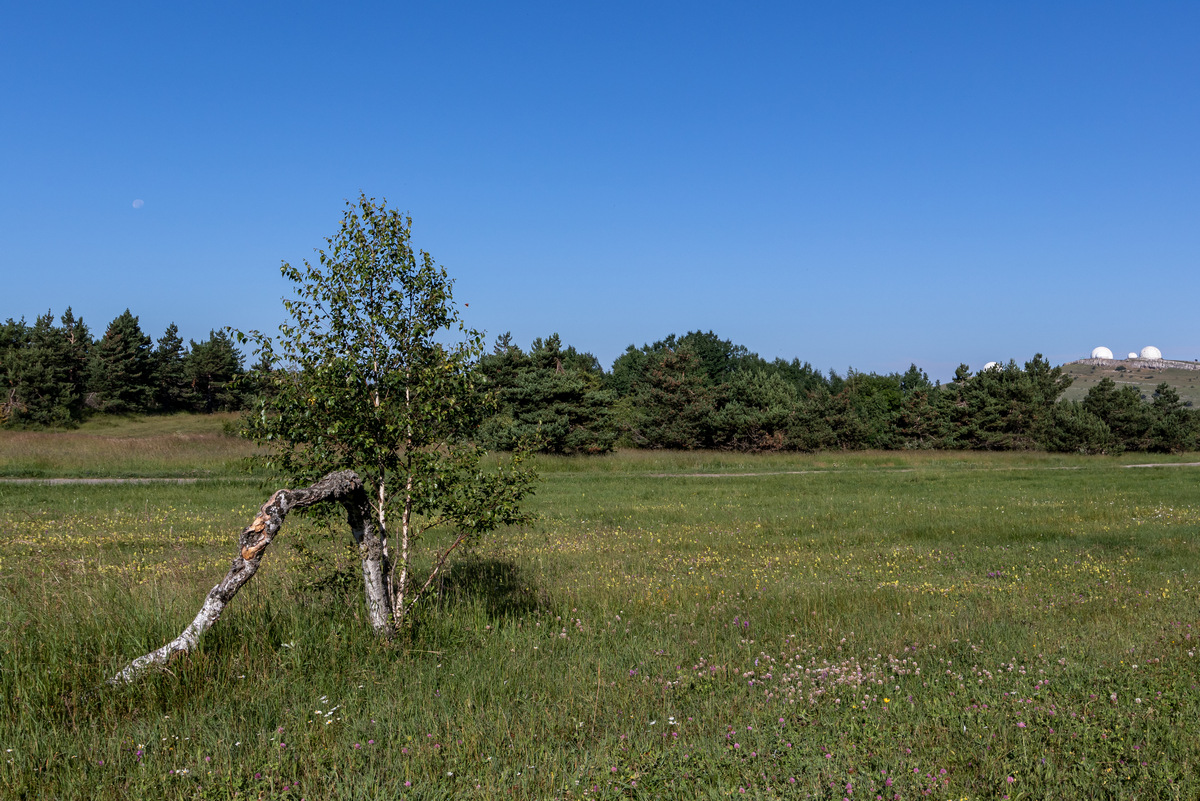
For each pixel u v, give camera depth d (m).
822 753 4.74
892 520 18.45
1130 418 63.94
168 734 4.96
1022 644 7.45
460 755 4.67
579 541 14.55
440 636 7.28
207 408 76.62
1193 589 10.41
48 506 18.08
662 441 56.94
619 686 6.16
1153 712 5.36
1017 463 46.12
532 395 42.81
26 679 5.49
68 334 71.06
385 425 7.43
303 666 6.25
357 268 7.44
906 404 65.44
